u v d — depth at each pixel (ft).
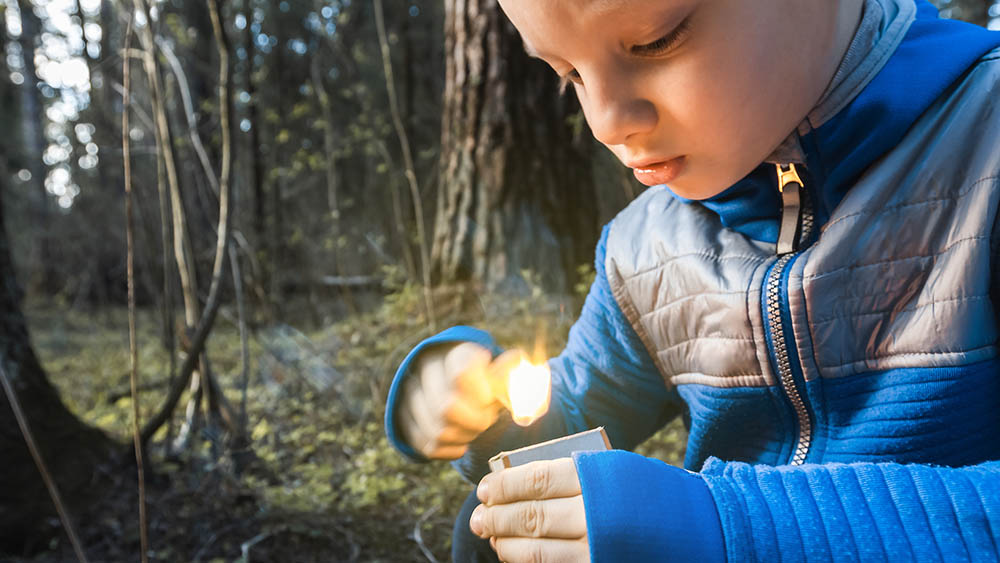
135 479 9.44
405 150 14.67
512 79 15.84
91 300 27.25
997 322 2.60
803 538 2.04
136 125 14.93
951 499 2.09
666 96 2.30
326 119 20.86
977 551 2.00
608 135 2.39
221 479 9.61
